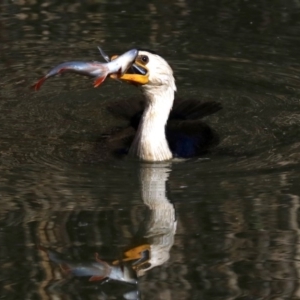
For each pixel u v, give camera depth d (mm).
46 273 9367
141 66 11789
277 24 16672
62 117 13523
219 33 16438
